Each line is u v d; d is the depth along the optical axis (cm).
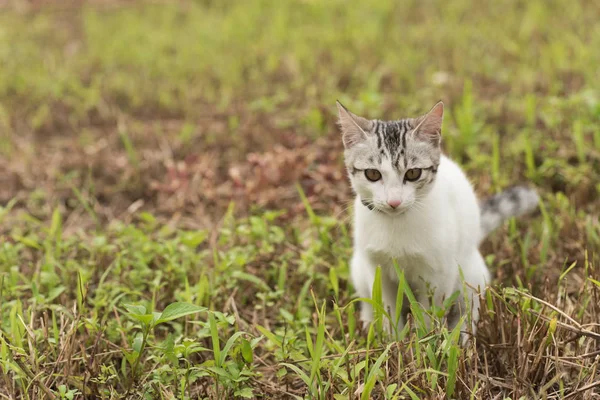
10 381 400
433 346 387
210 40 1045
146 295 489
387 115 751
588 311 432
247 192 625
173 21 1183
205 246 578
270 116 802
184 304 370
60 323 441
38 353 402
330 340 425
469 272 454
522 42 944
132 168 700
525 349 384
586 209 588
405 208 407
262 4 1214
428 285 414
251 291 503
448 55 935
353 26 1055
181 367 410
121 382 404
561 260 514
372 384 344
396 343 381
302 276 507
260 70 940
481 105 756
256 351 441
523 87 809
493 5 1113
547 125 698
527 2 1107
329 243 532
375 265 438
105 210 650
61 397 377
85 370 401
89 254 550
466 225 446
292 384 402
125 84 913
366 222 429
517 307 407
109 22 1174
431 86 829
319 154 655
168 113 846
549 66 841
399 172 412
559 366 379
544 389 361
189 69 952
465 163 668
